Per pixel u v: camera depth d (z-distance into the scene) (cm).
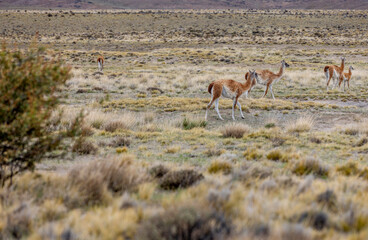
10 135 1307
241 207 1031
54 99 1416
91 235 917
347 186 1420
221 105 4566
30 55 1394
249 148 2409
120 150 2391
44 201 1181
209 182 1405
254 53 13000
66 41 16912
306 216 1007
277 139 2795
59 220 1031
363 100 5434
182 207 905
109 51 13888
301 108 4631
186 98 5078
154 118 3922
